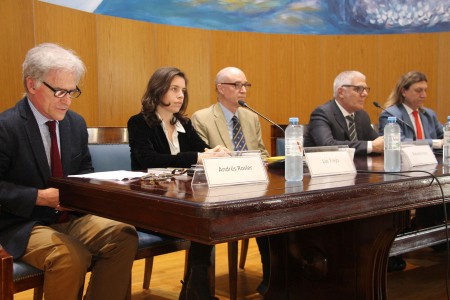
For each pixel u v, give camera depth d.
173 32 4.27
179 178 1.49
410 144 1.83
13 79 3.14
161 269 2.80
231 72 2.75
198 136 2.47
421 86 3.14
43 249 1.47
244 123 2.83
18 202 1.53
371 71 4.96
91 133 2.31
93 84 3.72
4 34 3.08
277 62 4.78
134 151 2.18
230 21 4.81
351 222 1.61
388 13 5.02
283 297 1.83
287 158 1.34
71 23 3.55
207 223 0.92
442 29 4.96
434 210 2.33
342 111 2.89
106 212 1.26
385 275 1.62
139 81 4.05
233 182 1.23
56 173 1.72
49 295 1.46
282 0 4.97
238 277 2.65
